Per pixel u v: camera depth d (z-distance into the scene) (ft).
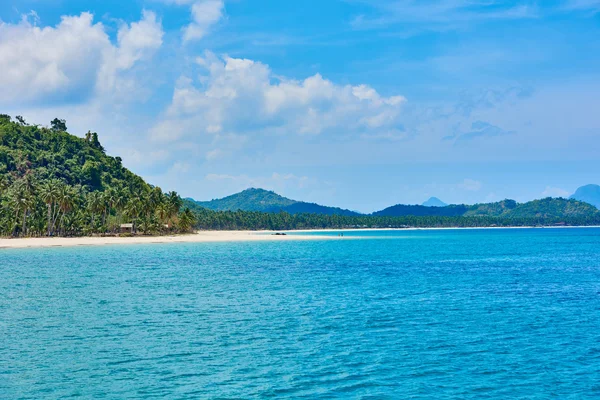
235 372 113.50
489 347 134.92
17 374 111.55
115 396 99.55
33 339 140.15
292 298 211.20
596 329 156.04
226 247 596.29
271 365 118.52
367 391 102.94
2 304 193.47
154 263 374.43
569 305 198.49
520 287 249.96
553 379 110.83
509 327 158.10
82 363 119.24
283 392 102.06
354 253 507.30
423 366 118.62
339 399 98.99
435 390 104.01
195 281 266.16
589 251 556.92
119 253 473.67
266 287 244.83
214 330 151.74
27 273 299.17
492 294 225.76
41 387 103.91
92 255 445.37
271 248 585.63
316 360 122.52
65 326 155.94
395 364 119.75
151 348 131.54
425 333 149.48
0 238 628.28
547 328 157.17
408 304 198.29
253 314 176.35
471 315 176.76
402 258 442.91
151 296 214.48
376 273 313.94
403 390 103.65
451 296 219.41
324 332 149.89
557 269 347.36
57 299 205.46
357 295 220.64
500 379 110.42
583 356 127.34
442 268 350.43
